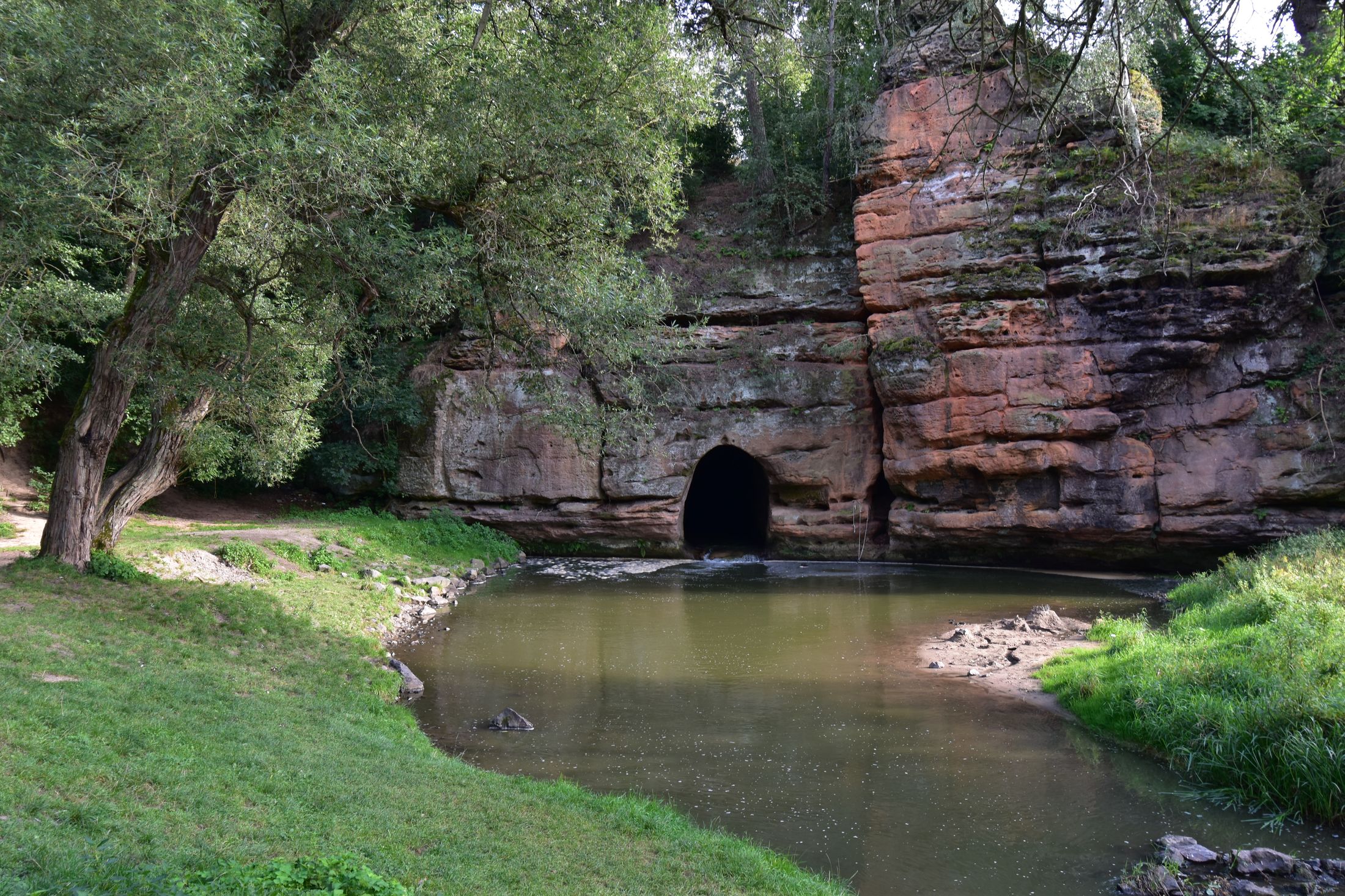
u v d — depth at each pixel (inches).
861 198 1000.9
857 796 347.6
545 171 485.7
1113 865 291.6
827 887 264.8
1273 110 403.2
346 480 1074.1
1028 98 227.5
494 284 517.3
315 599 641.0
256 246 493.4
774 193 1131.3
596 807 317.1
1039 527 919.7
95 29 383.9
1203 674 422.6
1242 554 862.5
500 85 463.5
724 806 338.0
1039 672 522.9
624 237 557.3
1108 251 887.1
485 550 1006.4
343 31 527.8
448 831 273.9
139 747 285.9
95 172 385.4
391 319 538.3
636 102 532.1
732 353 1059.3
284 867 204.1
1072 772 375.6
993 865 290.8
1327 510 831.7
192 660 426.9
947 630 650.2
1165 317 869.8
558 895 236.4
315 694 430.9
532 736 419.5
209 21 384.2
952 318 940.0
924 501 983.6
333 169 403.5
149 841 217.5
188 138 379.6
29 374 522.9
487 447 1072.8
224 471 1000.9
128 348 504.1
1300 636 428.8
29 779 237.5
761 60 485.4
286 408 628.1
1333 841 312.5
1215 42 201.9
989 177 939.3
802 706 468.4
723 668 547.5
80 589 495.2
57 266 725.3
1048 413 901.2
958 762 386.9
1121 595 779.4
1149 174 246.1
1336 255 849.5
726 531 1240.8
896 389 967.0
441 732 423.8
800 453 1031.6
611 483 1051.3
